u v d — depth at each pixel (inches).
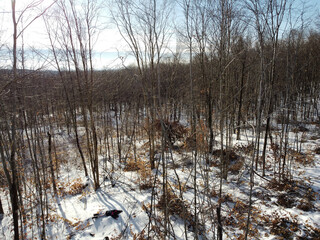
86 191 361.7
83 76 390.6
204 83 345.4
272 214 240.8
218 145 450.9
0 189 382.6
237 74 473.4
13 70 183.2
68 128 758.5
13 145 196.7
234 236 216.8
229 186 307.3
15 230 206.7
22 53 257.9
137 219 262.5
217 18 282.2
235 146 446.9
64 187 382.6
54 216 289.1
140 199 305.3
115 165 474.6
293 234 209.8
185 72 560.1
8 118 203.0
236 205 264.1
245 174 339.3
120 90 534.6
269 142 461.4
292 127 473.4
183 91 535.2
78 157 553.0
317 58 642.8
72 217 286.5
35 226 275.1
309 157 371.2
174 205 254.4
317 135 495.5
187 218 234.8
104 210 289.4
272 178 316.5
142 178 358.6
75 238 248.2
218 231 175.6
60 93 735.7
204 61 357.7
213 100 354.9
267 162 373.7
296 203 255.1
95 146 354.6
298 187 285.7
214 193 277.6
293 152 389.4
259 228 226.5
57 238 250.1
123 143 608.4
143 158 480.7
